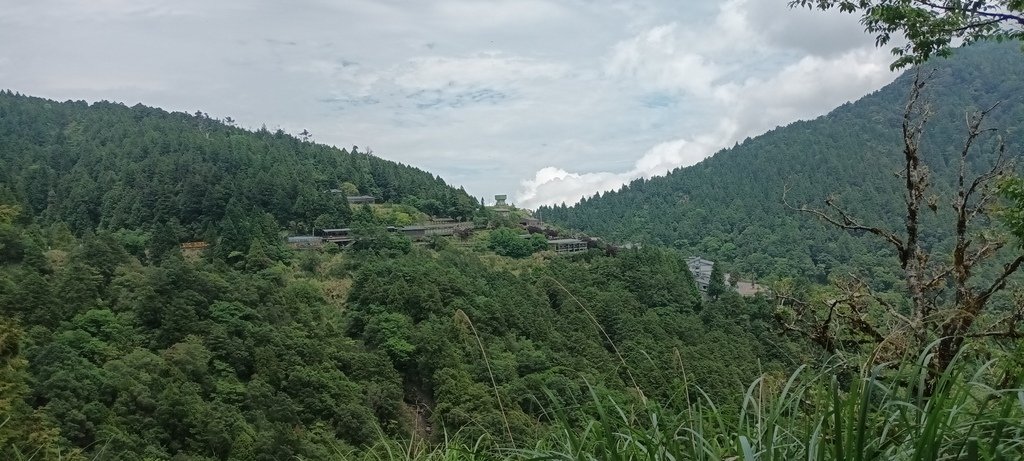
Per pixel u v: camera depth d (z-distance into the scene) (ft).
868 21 17.61
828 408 4.89
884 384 5.23
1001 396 4.86
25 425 31.48
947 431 4.67
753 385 5.84
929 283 16.38
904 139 17.67
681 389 6.77
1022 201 15.17
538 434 8.05
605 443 5.81
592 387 6.75
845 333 15.43
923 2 17.42
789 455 5.51
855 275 17.22
